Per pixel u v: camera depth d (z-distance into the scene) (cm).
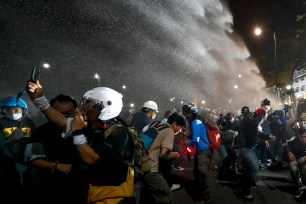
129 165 236
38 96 248
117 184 227
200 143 561
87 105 240
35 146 258
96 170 227
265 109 747
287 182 718
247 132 580
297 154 607
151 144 398
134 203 240
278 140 1005
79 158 249
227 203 564
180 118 464
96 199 225
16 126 348
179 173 801
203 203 545
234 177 768
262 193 629
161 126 415
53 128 265
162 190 384
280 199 591
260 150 880
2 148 314
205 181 550
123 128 240
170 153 414
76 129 218
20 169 312
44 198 251
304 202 575
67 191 246
